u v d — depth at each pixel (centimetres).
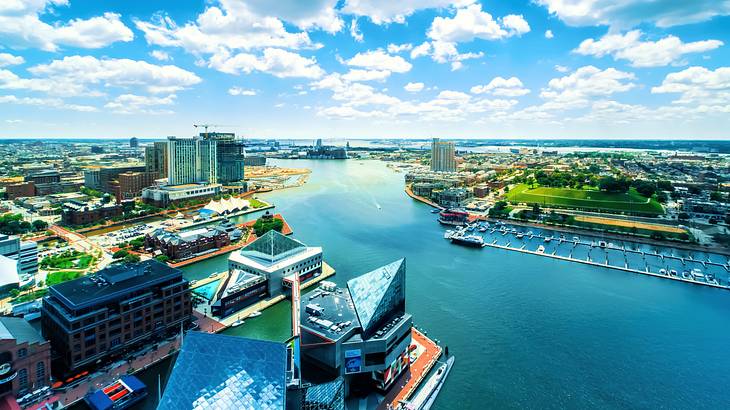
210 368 9650
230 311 19875
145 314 16412
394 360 14412
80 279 16712
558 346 17200
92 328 14762
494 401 13812
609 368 15700
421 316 19688
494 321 19300
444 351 16662
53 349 15525
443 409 13412
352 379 14350
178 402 8931
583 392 14325
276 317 19688
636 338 17925
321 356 13800
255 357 10125
